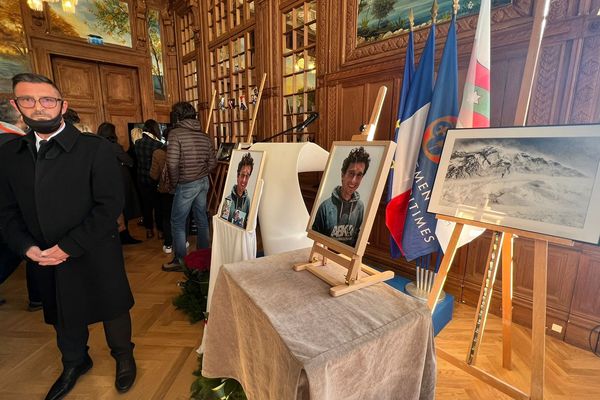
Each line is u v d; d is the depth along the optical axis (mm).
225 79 4418
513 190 1133
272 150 1592
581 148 995
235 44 4074
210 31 4570
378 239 2584
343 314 870
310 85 3035
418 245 1765
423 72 1764
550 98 1627
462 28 1894
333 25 2637
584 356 1615
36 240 1199
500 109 1799
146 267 2791
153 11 5293
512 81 1735
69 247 1139
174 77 5664
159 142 3322
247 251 1439
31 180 1153
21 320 1992
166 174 2471
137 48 5160
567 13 1527
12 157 1163
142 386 1451
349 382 770
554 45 1580
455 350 1692
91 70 4898
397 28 2227
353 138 1191
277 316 850
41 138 1171
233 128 4293
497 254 1349
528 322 1866
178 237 2658
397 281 2156
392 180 1853
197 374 1481
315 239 1157
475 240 2031
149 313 2053
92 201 1239
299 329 796
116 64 5043
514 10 1686
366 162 1032
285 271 1138
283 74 3326
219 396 1265
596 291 1618
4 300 2215
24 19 4125
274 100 3447
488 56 1535
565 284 1710
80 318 1268
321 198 1190
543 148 1079
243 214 1492
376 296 973
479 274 2047
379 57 2326
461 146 1301
